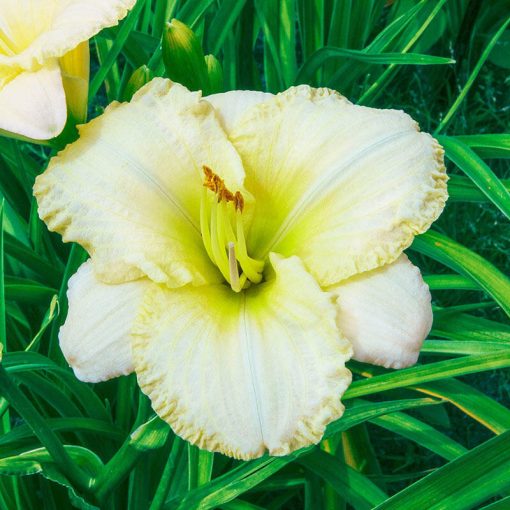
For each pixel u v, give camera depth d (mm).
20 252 584
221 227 473
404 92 857
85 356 458
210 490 515
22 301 573
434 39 808
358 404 564
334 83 643
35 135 465
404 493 487
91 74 875
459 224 763
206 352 454
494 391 709
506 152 603
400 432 566
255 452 444
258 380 448
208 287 480
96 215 471
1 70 486
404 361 454
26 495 568
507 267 750
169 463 506
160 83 486
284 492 618
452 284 598
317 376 447
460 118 811
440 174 469
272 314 464
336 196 474
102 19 479
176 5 648
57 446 470
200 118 482
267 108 485
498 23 821
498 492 484
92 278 469
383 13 888
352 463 603
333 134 479
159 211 478
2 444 530
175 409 449
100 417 564
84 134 480
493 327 579
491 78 815
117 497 574
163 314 460
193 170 483
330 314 450
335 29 652
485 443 491
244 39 673
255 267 488
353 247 464
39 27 496
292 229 483
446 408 701
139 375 453
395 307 456
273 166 484
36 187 471
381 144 473
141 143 480
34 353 517
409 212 462
